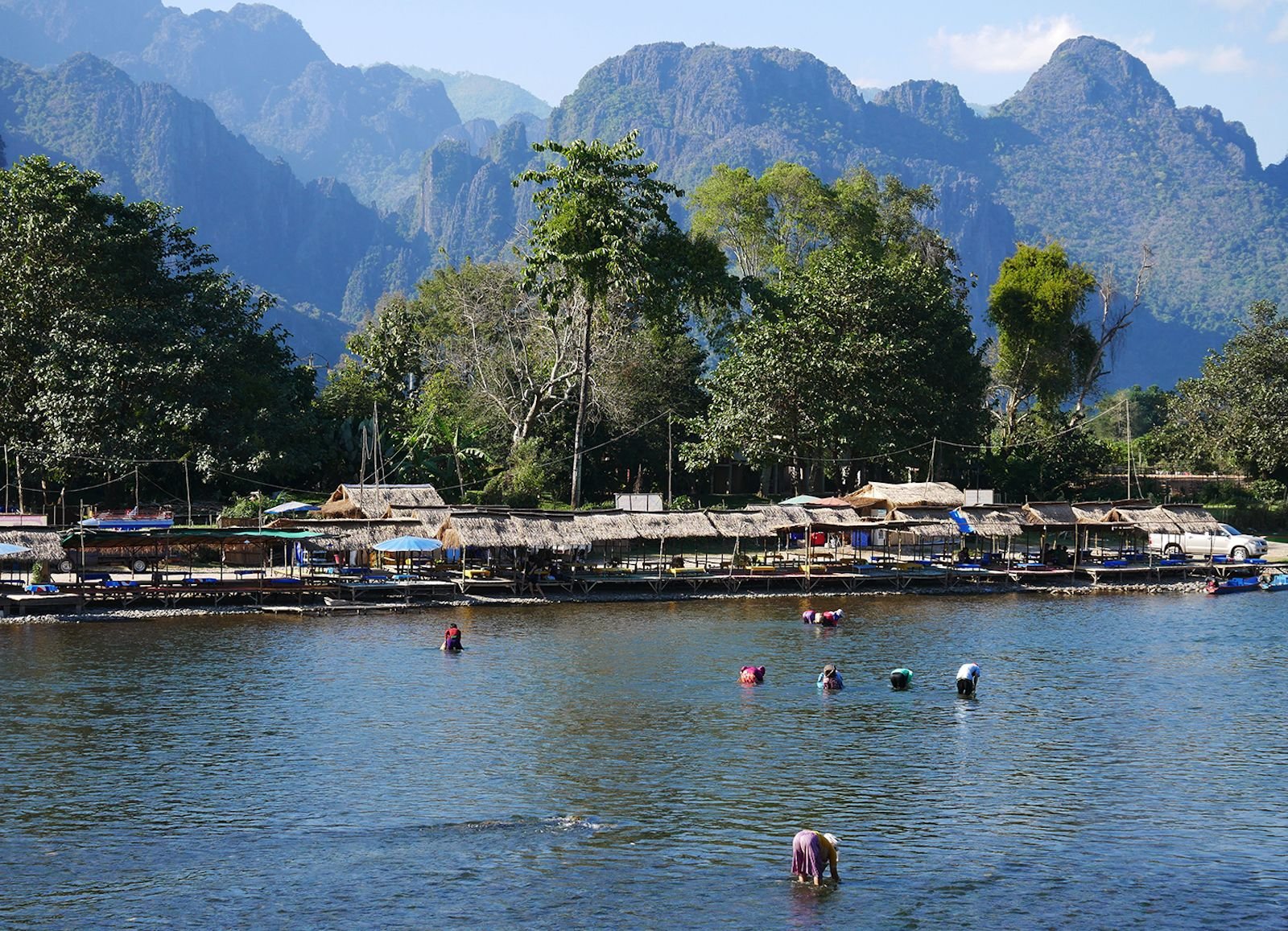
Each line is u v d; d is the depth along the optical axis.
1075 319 135.00
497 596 69.75
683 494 107.69
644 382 104.62
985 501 86.56
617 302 102.62
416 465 92.44
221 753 38.22
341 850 30.58
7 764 36.78
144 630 57.84
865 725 42.78
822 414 89.75
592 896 28.03
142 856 30.08
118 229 88.69
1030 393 135.00
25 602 60.34
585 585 71.06
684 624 62.62
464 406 103.94
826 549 90.69
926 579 78.31
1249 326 116.81
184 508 81.56
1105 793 35.47
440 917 26.91
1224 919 27.20
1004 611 69.69
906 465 96.81
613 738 40.59
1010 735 41.66
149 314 83.44
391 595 67.62
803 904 27.70
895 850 30.94
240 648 54.03
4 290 81.25
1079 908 27.64
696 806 33.97
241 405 84.88
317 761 37.53
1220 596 77.75
